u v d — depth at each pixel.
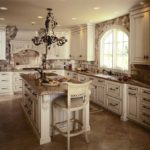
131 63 4.11
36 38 4.21
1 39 6.27
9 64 6.85
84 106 2.94
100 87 4.89
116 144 2.96
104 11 4.21
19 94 6.62
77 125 3.42
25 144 2.96
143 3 3.56
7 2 3.49
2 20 5.27
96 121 3.96
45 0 3.37
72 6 3.76
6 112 4.59
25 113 4.43
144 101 3.52
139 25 3.82
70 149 2.79
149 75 4.09
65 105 2.82
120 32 5.12
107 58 5.70
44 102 2.92
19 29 6.71
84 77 5.69
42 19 5.07
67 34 7.39
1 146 2.89
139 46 3.85
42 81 3.48
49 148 2.84
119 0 3.37
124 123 3.86
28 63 7.20
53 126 3.13
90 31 5.92
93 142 3.03
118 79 4.32
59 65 7.73
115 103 4.29
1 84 6.43
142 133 3.37
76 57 6.74
